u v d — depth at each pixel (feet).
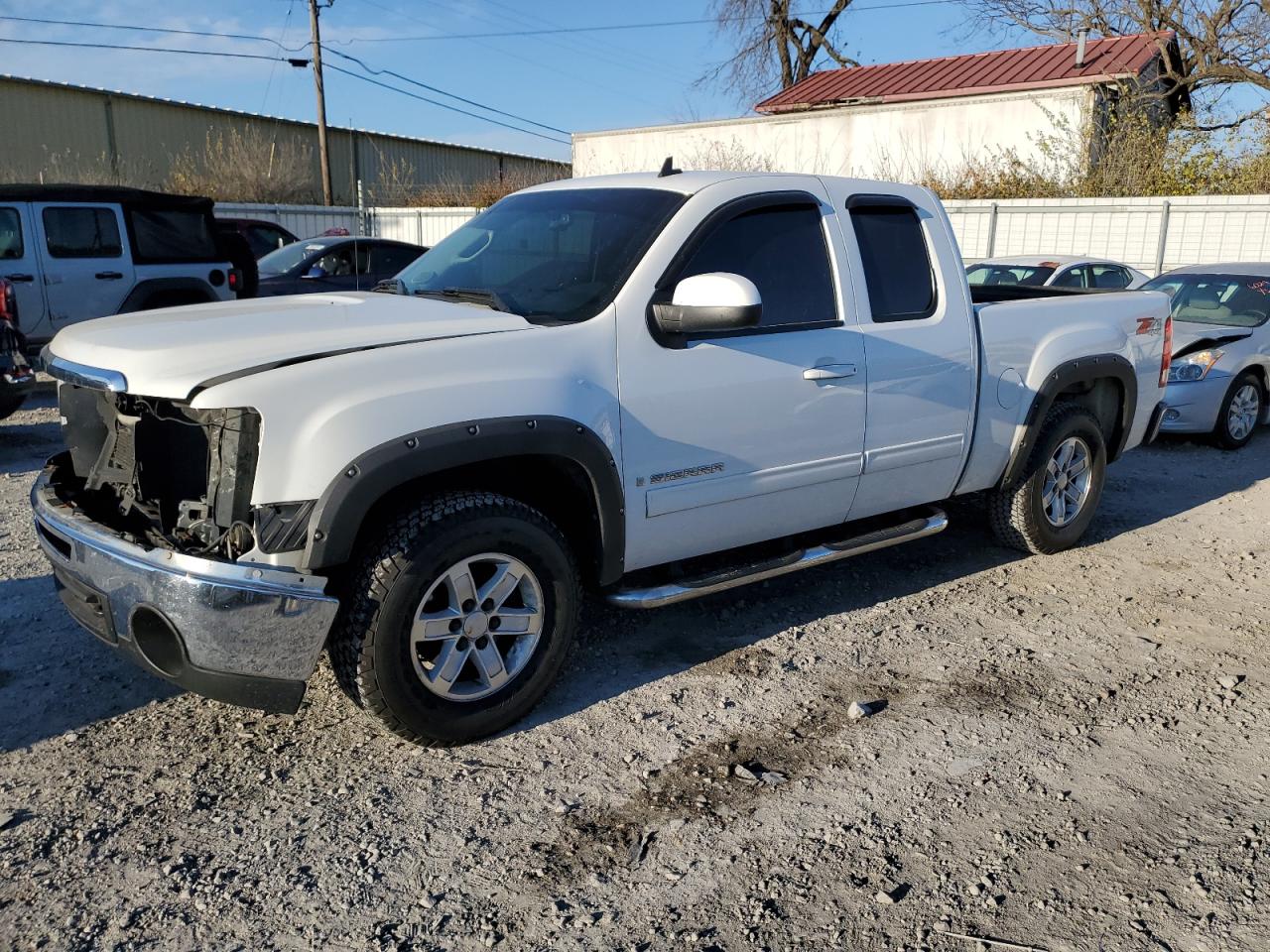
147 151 105.19
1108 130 75.15
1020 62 83.87
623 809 10.66
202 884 9.37
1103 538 20.13
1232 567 18.52
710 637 14.99
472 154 143.64
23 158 95.20
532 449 11.30
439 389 10.82
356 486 10.21
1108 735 12.37
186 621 9.98
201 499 10.94
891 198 15.62
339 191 123.95
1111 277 41.60
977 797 10.98
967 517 21.21
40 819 10.27
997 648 14.83
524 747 11.85
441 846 10.00
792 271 14.10
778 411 13.67
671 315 12.38
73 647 14.14
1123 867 9.82
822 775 11.36
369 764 11.43
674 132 88.53
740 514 13.76
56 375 11.72
